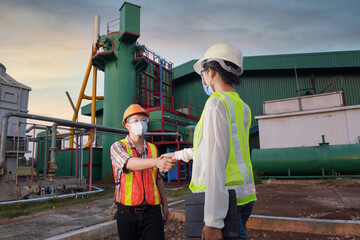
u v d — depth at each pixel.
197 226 1.28
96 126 14.41
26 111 13.60
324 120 16.27
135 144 2.32
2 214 7.26
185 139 21.22
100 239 4.35
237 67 1.59
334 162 12.35
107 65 22.91
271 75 28.02
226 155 1.31
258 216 4.75
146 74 25.94
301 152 13.16
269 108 18.23
